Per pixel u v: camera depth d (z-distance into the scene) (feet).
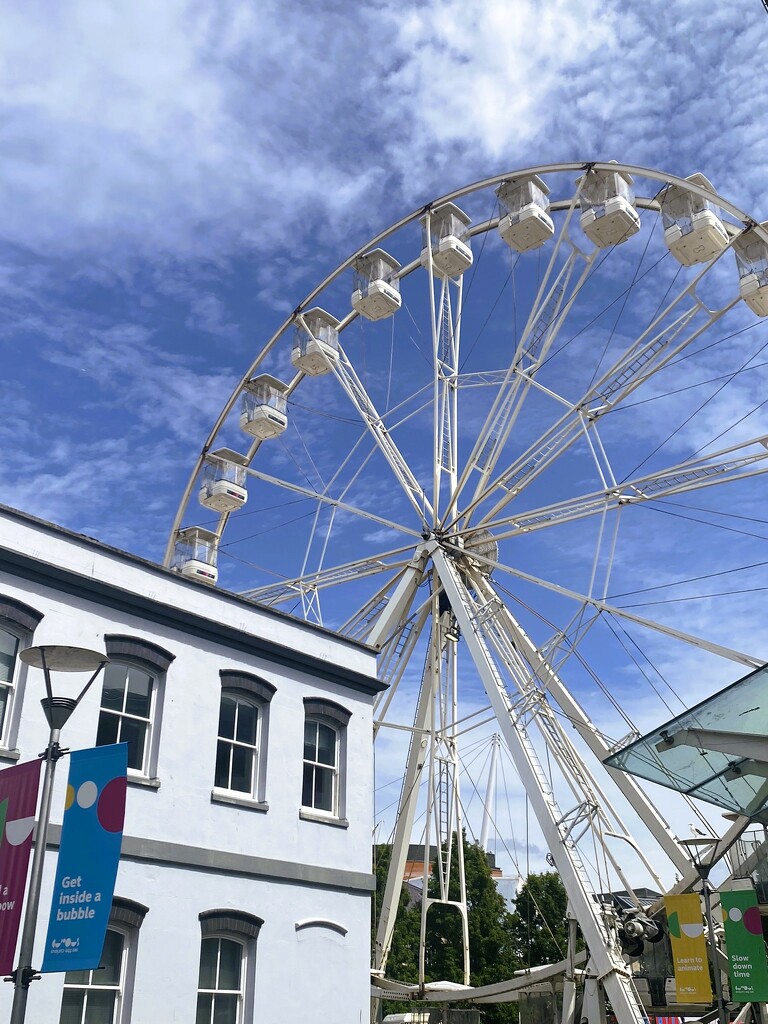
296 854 66.74
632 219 107.34
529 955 192.95
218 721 65.46
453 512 114.93
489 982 176.96
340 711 74.49
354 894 69.82
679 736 62.39
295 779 68.90
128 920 55.72
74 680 58.29
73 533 61.31
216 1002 59.26
